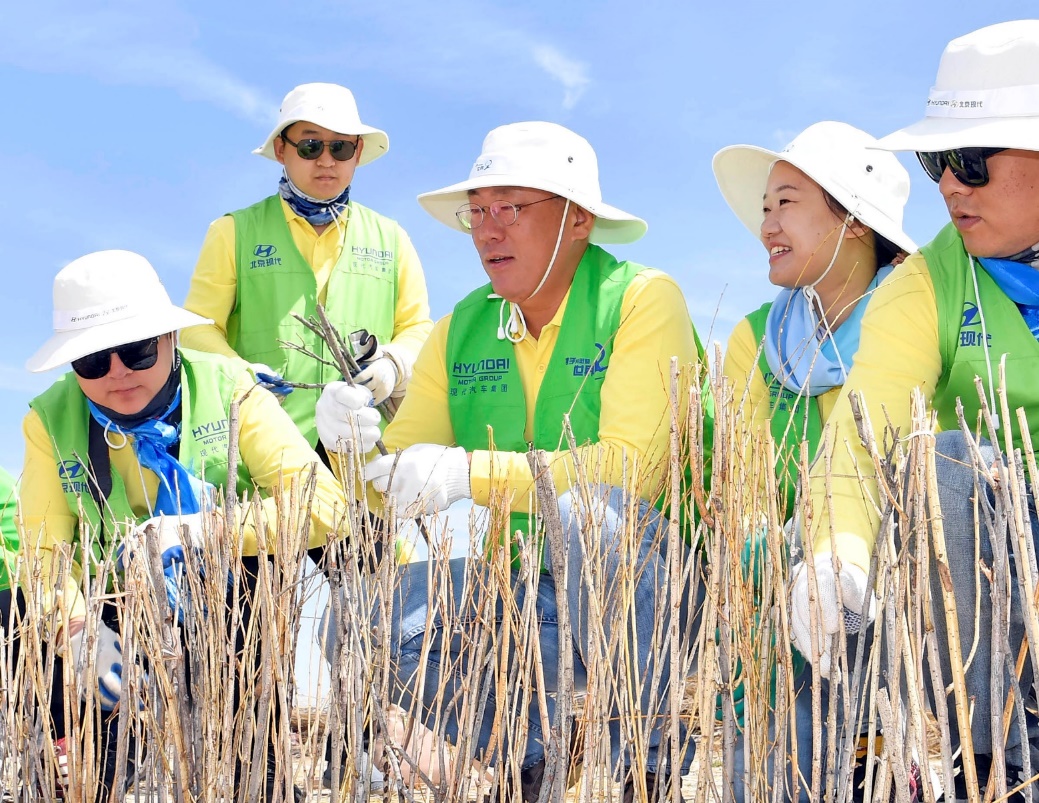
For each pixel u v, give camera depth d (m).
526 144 3.01
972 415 2.51
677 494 2.12
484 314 3.16
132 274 3.03
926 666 2.27
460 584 2.68
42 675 2.37
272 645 2.23
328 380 4.07
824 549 2.22
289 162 4.12
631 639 2.47
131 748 2.71
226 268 4.18
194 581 2.31
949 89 2.43
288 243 4.16
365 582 2.27
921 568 1.93
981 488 2.01
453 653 2.63
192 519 2.78
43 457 3.09
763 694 2.08
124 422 2.99
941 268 2.54
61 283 3.01
